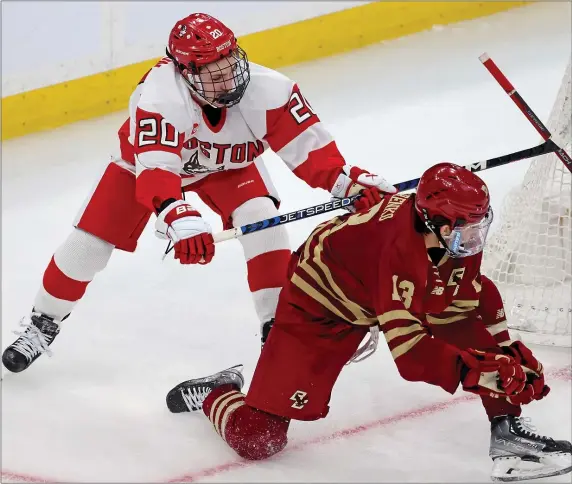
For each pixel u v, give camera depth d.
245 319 15.53
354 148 21.34
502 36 26.45
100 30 23.38
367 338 15.09
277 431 11.70
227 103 12.23
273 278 13.20
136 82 24.12
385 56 25.98
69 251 13.62
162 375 14.02
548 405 12.72
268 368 11.55
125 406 13.29
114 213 13.48
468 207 9.98
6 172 21.42
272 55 25.53
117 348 14.80
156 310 15.90
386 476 11.45
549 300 14.56
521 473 11.09
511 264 14.93
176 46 12.02
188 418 12.92
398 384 13.45
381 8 26.50
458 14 27.44
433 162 20.45
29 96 22.88
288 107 12.70
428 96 23.62
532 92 23.19
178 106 12.23
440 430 12.38
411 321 10.27
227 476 11.59
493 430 11.38
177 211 11.92
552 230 15.09
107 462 12.01
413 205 10.41
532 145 20.77
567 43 25.62
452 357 10.21
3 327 15.61
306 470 11.64
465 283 10.85
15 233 18.88
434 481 11.32
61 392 13.67
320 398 11.55
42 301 13.98
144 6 23.75
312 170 12.77
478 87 23.80
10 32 22.36
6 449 12.33
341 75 25.16
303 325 11.38
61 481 11.67
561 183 14.73
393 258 10.25
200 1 24.38
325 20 25.92
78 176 21.16
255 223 12.20
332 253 10.88
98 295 16.44
